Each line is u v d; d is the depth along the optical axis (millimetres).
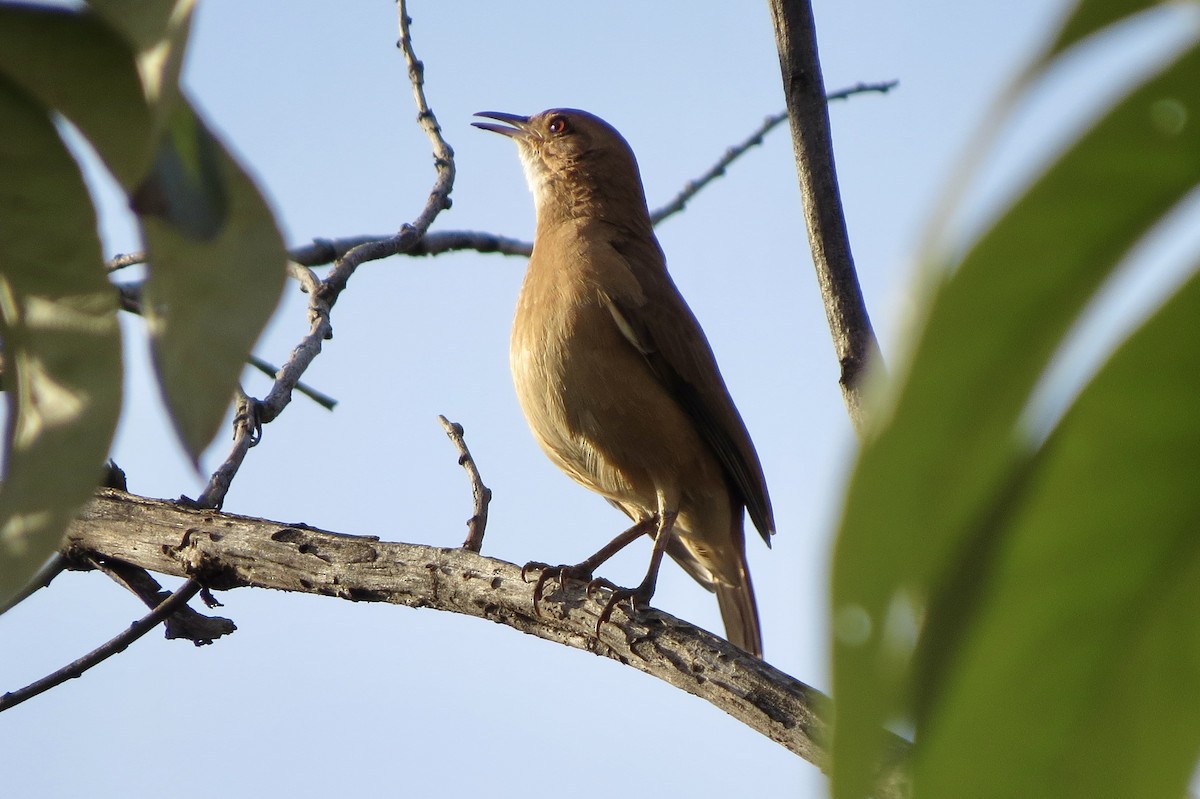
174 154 2594
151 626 8766
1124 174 1326
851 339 7605
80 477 3156
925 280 1216
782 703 6855
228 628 9078
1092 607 1681
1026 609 1674
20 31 2545
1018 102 1130
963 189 1126
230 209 2605
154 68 2047
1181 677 1707
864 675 1316
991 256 1272
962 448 1354
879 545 1326
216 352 2596
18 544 3139
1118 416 1611
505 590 8102
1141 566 1665
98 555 9203
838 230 7840
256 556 8602
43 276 3098
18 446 3184
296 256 11086
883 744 1364
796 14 8172
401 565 8391
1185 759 1723
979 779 1738
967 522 1449
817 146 7992
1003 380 1322
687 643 7438
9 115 2904
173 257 2594
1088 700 1711
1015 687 1693
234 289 2604
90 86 2590
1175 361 1564
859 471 1292
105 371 3160
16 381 3188
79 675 8617
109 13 2053
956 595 1504
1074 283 1331
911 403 1288
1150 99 1308
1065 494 1634
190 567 8742
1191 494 1630
